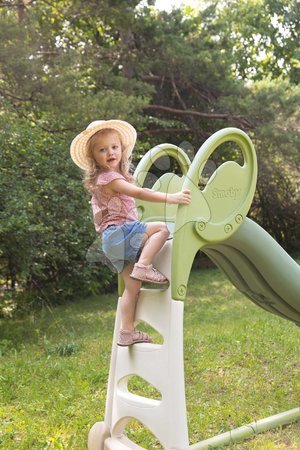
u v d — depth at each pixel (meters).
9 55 9.84
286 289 4.36
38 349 7.76
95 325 9.64
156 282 3.53
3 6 11.09
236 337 7.14
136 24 14.71
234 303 10.94
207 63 15.73
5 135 9.07
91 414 4.79
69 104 10.72
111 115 11.34
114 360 4.03
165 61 15.54
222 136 3.74
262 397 5.05
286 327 7.66
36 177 9.54
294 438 4.05
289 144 16.12
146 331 8.39
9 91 10.62
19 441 4.30
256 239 4.06
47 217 9.48
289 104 16.23
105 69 13.91
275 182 18.00
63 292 12.60
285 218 18.81
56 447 4.11
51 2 13.41
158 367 3.57
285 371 5.76
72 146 3.65
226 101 16.12
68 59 11.38
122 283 4.01
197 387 5.38
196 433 4.30
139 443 4.18
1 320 10.61
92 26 15.45
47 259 10.81
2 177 8.89
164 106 16.83
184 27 16.00
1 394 5.41
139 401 3.69
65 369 6.20
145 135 16.77
